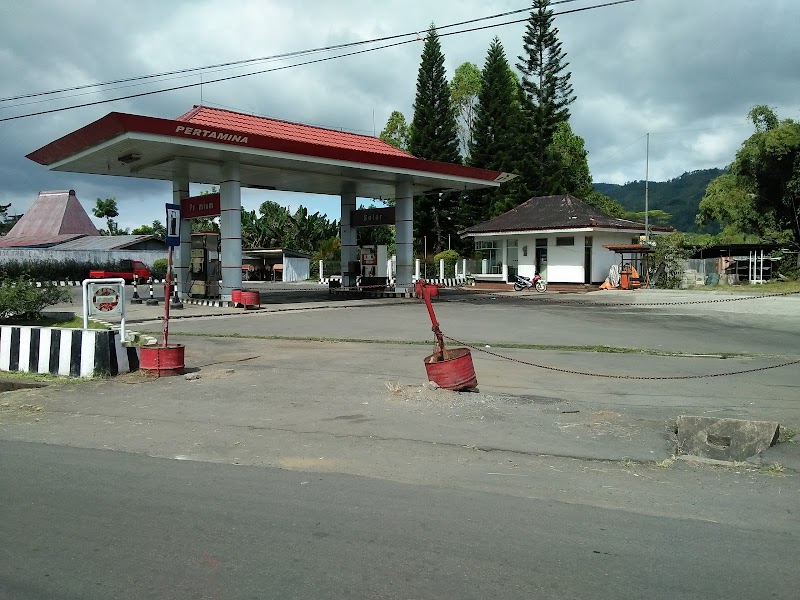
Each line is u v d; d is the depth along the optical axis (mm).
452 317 19266
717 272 36000
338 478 5297
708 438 6277
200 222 57406
